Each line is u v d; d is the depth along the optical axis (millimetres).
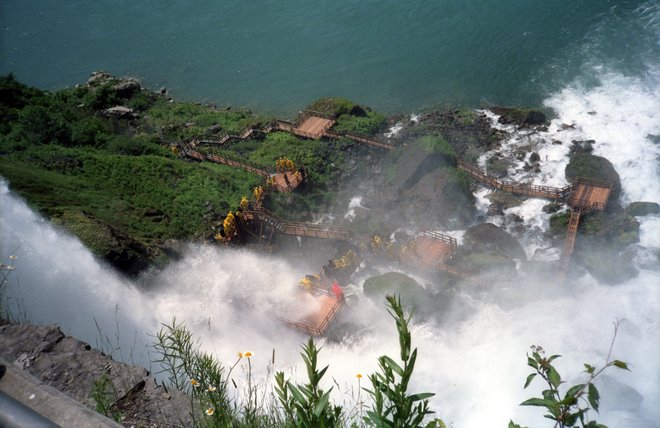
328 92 68812
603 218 41938
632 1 71000
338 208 47969
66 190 42781
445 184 45469
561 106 57562
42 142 54250
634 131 51656
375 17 80938
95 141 56969
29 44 86312
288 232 43344
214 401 7770
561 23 70625
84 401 9242
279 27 82875
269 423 7969
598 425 6305
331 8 85062
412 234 43938
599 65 62062
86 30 88438
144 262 33000
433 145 48062
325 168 52219
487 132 54812
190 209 44062
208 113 66625
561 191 44750
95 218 34906
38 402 7020
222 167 52625
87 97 69625
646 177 46219
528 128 54281
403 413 5680
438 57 70250
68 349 10320
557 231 42375
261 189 45844
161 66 78375
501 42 70062
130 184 47156
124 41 84812
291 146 54875
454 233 43781
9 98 63781
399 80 68125
